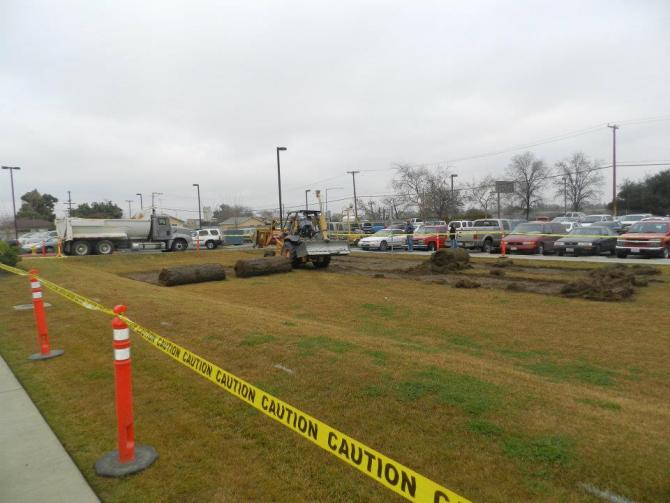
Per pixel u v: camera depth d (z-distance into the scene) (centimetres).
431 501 184
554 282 1338
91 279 1473
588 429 356
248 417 419
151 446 378
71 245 3106
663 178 6506
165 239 3438
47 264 2067
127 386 350
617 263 1623
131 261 2622
